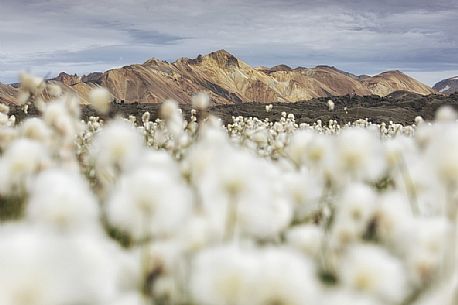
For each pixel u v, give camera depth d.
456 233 1.84
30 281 1.06
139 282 2.04
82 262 1.36
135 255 2.13
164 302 2.06
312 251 2.63
